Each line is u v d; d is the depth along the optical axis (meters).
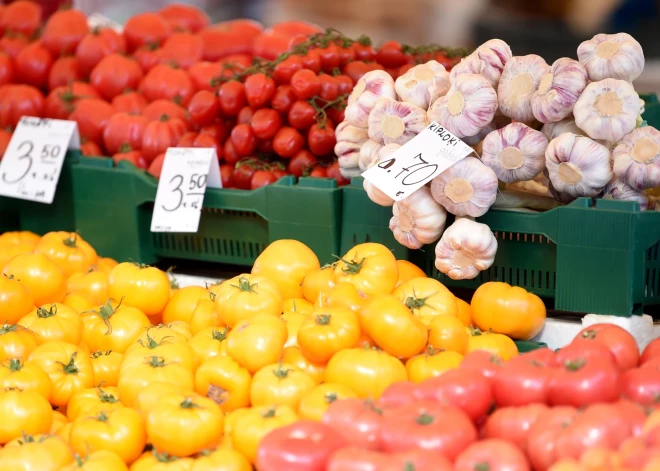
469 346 2.25
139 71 3.95
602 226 2.34
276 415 1.89
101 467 1.80
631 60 2.37
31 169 3.43
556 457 1.55
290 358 2.18
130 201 3.24
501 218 2.49
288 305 2.47
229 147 3.20
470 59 2.56
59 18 4.20
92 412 1.98
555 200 2.58
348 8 6.21
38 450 1.85
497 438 1.68
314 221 2.82
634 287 2.37
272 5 6.32
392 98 2.65
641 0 5.51
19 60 4.16
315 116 3.07
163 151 3.39
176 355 2.19
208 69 3.82
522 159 2.42
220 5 6.30
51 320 2.42
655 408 1.65
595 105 2.33
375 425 1.71
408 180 2.42
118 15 6.04
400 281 2.55
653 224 2.34
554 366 1.83
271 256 2.59
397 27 6.13
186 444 1.85
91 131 3.70
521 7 5.82
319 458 1.61
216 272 3.27
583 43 2.46
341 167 2.95
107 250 3.35
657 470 1.39
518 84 2.46
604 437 1.52
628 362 1.97
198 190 3.01
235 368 2.11
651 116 3.52
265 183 3.07
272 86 3.10
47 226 3.59
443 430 1.61
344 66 3.23
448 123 2.47
